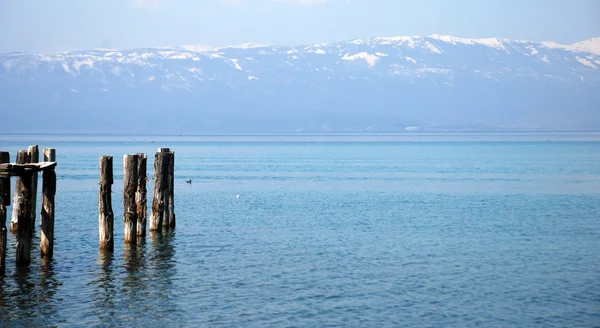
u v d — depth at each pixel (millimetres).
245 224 60812
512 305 35438
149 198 74250
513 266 43938
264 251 48188
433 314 33969
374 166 150500
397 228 59375
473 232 57375
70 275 40031
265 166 149625
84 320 32656
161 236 51750
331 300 36031
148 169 126438
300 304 35312
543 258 46500
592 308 34969
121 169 126812
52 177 41312
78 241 50312
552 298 36656
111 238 44188
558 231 58062
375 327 32094
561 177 118062
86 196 81000
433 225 61344
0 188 36688
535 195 88312
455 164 158625
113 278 39688
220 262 44375
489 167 146625
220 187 97875
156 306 34750
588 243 52219
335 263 44500
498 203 79312
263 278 40344
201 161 171750
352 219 64938
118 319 32875
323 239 53344
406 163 163250
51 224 41781
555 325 32500
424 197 85438
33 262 42312
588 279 40594
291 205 76125
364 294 37156
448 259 45969
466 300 36219
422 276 41156
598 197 85875
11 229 50750
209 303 35344
